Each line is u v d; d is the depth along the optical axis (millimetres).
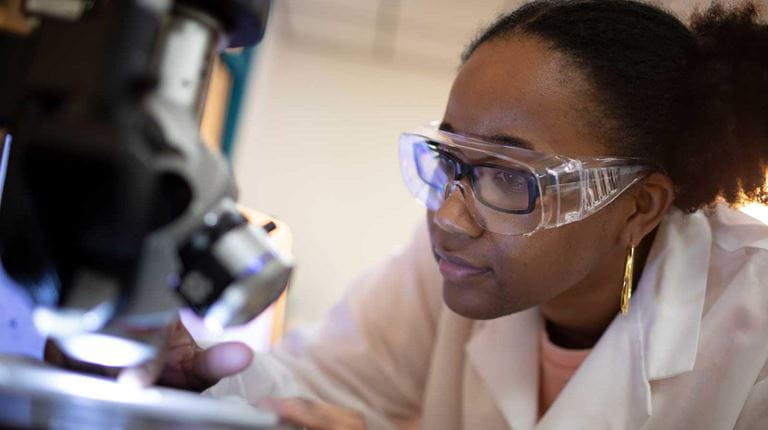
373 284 1409
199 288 570
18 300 852
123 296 549
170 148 529
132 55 506
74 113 507
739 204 1080
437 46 3963
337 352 1328
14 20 602
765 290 1000
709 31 1012
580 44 887
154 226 533
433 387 1271
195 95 588
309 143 4086
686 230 1103
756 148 1008
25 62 571
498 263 890
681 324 1008
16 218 561
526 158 838
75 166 499
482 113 860
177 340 818
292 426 680
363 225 4023
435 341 1327
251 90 3510
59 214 523
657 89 926
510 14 986
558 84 858
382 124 4137
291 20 3898
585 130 874
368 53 4180
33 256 554
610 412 989
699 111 968
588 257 928
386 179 4078
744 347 969
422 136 893
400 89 4188
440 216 881
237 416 586
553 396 1139
